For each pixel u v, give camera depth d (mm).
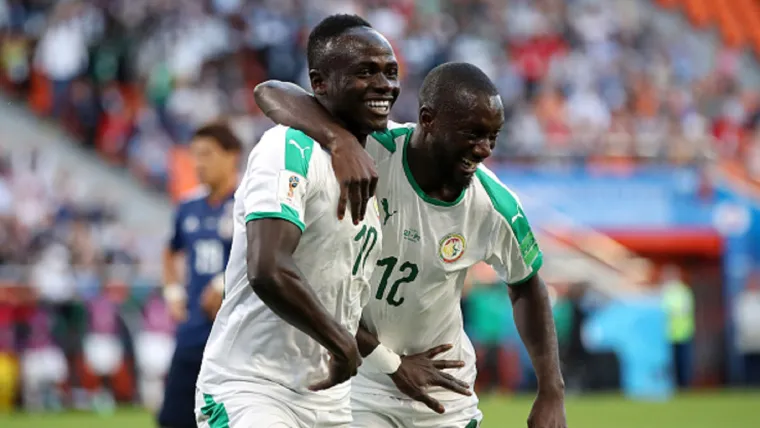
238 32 75000
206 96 69188
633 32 94688
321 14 79750
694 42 98375
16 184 58562
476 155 16375
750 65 100250
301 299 14141
